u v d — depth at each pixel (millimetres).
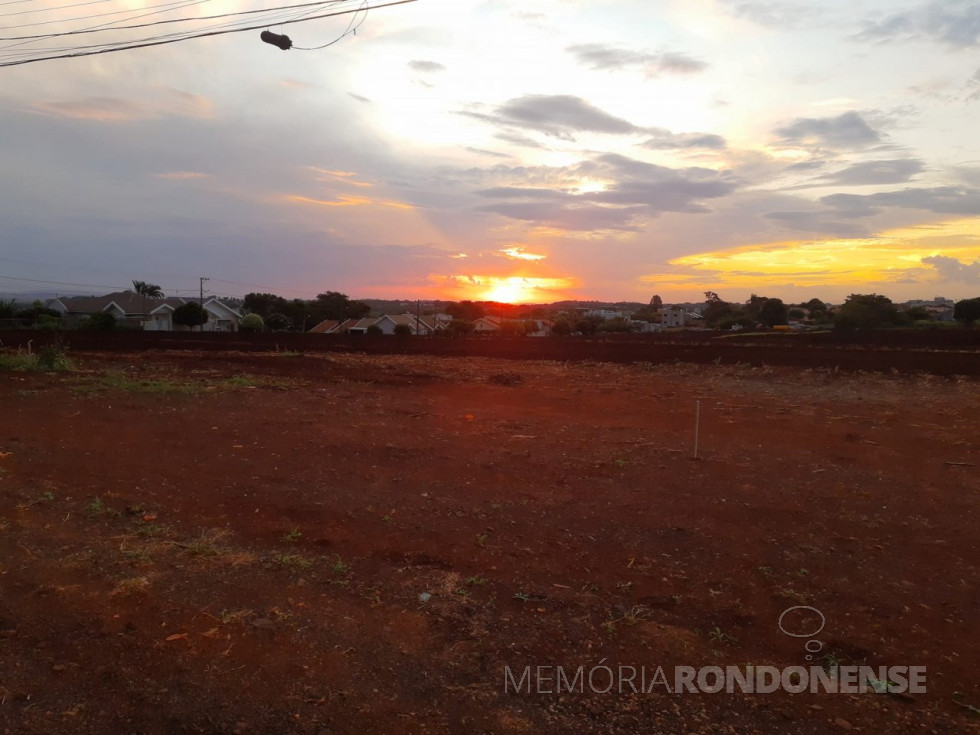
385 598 4234
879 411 12734
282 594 4180
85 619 3699
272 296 76375
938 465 8367
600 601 4344
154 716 2926
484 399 13969
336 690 3191
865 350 22531
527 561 4941
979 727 3150
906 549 5438
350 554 4941
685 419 11680
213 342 32094
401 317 68500
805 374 18312
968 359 19828
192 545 4898
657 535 5582
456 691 3256
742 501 6598
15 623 3611
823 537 5652
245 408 11297
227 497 6156
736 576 4816
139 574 4320
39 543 4742
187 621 3746
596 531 5629
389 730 2930
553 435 9766
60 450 7566
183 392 12906
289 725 2914
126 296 61562
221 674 3254
